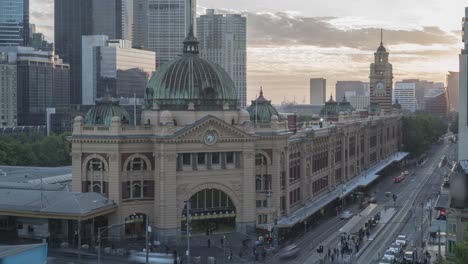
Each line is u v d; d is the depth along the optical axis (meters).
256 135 136.88
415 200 182.38
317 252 121.31
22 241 124.44
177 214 128.88
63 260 111.88
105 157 129.38
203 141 130.12
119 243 127.06
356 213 162.88
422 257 115.62
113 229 128.50
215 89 137.62
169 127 128.25
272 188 139.00
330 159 183.62
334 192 179.62
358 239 129.62
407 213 161.38
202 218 130.75
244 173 134.00
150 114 136.00
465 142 118.88
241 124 137.50
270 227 131.25
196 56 141.25
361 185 192.88
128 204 130.00
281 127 143.00
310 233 139.62
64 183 152.75
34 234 127.06
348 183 198.25
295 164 153.75
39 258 81.94
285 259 116.56
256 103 153.38
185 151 129.00
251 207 134.88
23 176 160.62
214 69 140.38
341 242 127.56
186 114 134.12
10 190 134.00
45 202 124.38
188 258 112.12
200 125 129.12
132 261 112.44
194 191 130.38
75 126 131.62
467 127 118.56
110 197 128.88
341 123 199.62
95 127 130.12
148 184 131.75
